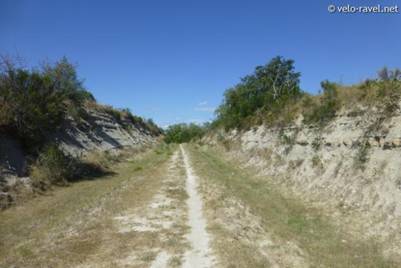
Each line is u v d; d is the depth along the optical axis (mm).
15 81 24203
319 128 23344
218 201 17078
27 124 23000
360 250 11719
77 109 36344
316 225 14680
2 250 11031
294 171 23547
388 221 13078
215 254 10383
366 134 17734
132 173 28562
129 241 11336
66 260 9836
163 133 121438
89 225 13008
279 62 59031
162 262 9820
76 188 21109
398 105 16391
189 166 32375
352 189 16453
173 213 14930
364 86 20062
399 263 10695
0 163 19547
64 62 33562
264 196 20141
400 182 13938
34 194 18750
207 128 89875
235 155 41906
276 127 32594
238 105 54500
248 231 13094
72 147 29734
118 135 48125
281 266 10125
